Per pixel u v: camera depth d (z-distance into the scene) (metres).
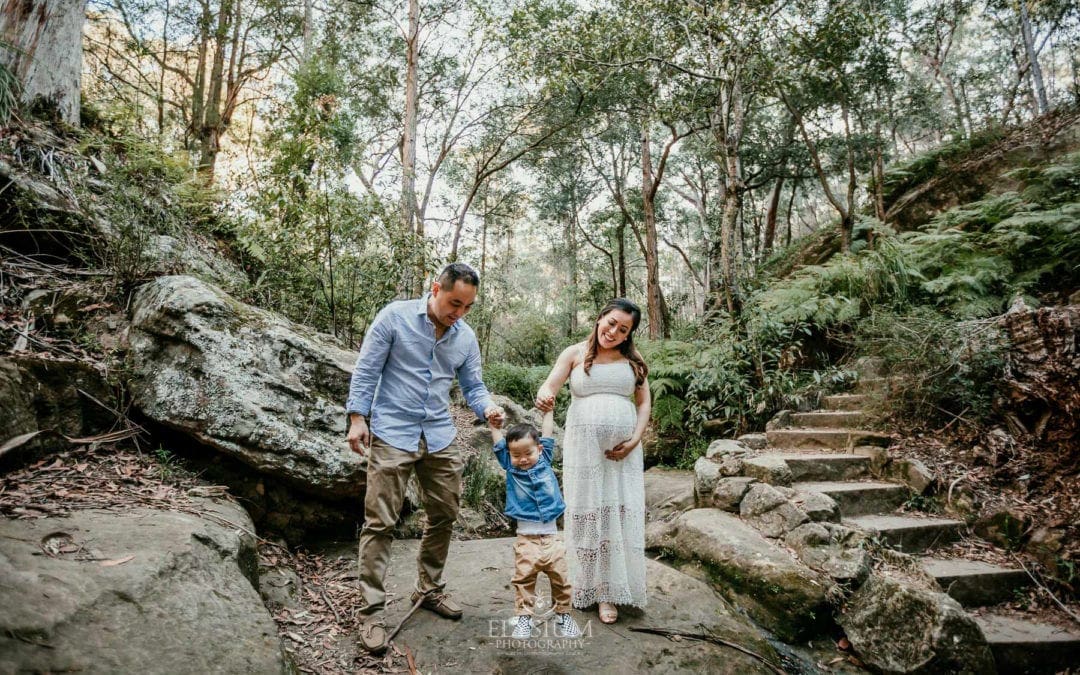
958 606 2.89
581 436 2.95
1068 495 3.88
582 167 16.11
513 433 2.82
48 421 3.04
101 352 3.59
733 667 2.63
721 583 3.61
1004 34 15.02
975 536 3.93
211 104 11.40
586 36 7.54
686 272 24.94
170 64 13.58
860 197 13.53
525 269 24.69
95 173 4.98
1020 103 14.16
